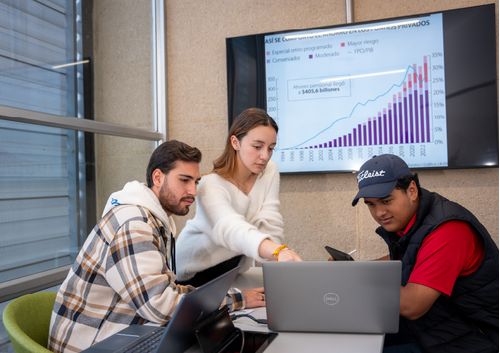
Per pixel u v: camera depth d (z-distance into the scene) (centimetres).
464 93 242
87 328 136
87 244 143
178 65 305
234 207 183
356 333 123
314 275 123
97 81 274
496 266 140
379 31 256
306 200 275
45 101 241
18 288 209
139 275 130
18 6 226
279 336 123
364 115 260
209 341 107
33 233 228
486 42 238
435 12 246
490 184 243
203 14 298
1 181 212
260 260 155
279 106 274
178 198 153
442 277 136
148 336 117
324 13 272
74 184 251
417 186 152
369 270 120
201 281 187
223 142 295
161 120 306
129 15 294
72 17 259
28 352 118
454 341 142
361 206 265
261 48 277
